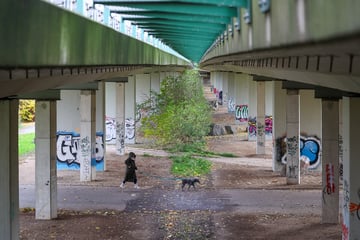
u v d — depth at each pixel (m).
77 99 38.72
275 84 37.69
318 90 22.22
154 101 56.09
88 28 10.05
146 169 39.78
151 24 14.68
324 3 4.09
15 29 6.31
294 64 9.75
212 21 11.12
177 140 50.38
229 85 80.94
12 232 15.94
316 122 37.28
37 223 23.44
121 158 45.34
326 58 7.29
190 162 42.16
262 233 21.72
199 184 33.81
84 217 24.59
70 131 39.00
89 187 32.16
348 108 16.81
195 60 64.19
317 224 23.00
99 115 38.62
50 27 7.73
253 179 35.59
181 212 25.59
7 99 15.23
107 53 12.04
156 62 24.31
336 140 22.53
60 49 8.22
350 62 6.77
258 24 6.77
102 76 22.28
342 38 3.76
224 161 44.81
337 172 22.80
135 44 16.84
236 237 21.17
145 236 21.44
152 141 54.41
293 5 4.89
